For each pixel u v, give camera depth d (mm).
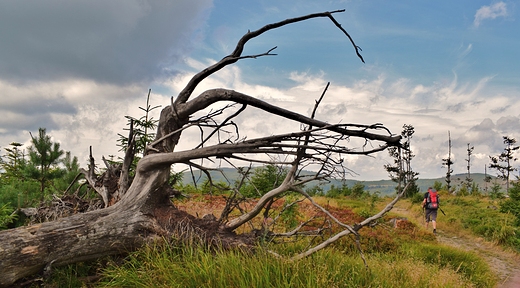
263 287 4625
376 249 10125
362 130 6191
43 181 11672
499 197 28531
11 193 10359
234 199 7156
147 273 5156
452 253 10156
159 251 5793
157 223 6027
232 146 6031
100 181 8203
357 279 5555
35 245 5133
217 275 4844
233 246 5988
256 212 6496
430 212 16062
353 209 20906
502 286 8789
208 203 13773
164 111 6797
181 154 6098
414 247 10617
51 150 11805
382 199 34781
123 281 5105
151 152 6691
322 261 5848
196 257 5262
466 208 22078
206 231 6152
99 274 5566
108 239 5617
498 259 11672
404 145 6324
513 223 15297
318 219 12312
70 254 5379
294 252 7281
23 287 5230
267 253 5691
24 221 8602
